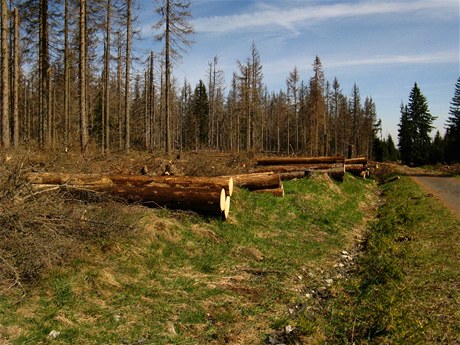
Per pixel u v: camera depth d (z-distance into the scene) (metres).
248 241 8.41
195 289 5.92
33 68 26.23
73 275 5.50
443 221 10.59
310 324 4.83
